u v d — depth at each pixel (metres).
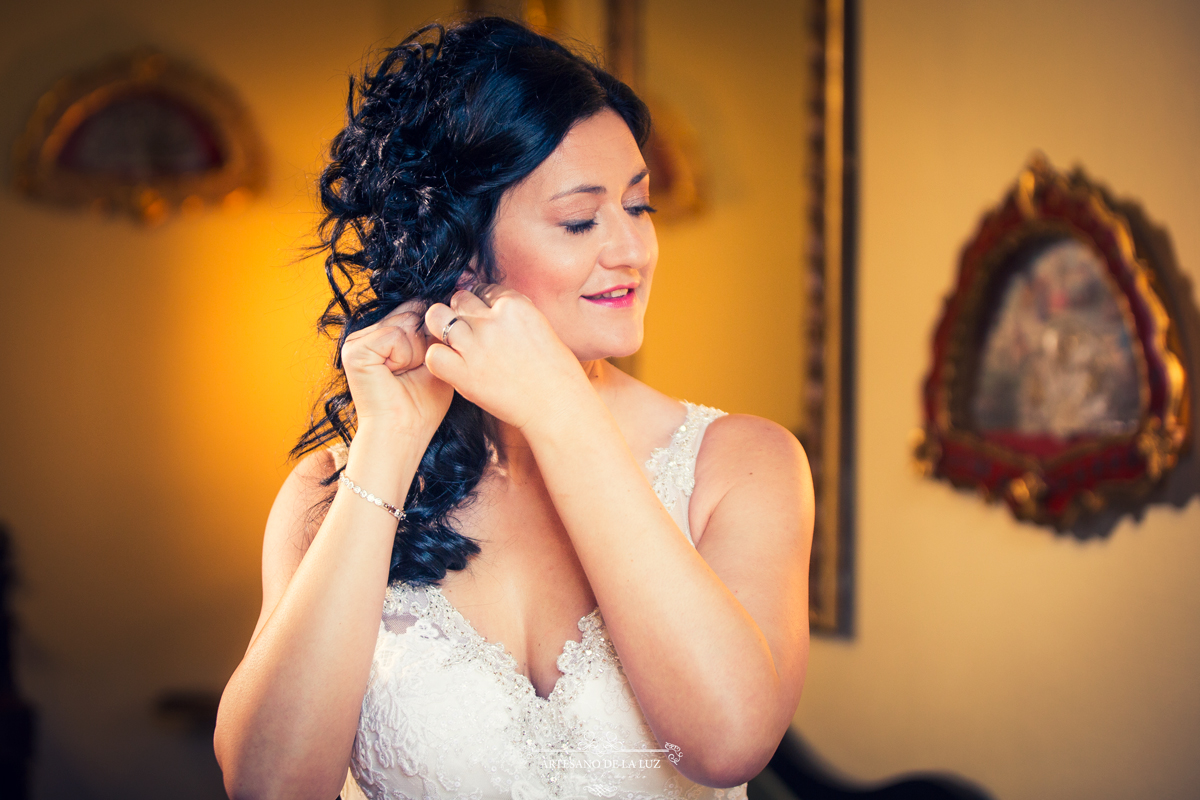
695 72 3.70
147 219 4.90
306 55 5.12
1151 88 2.16
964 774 2.72
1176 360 2.06
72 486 4.84
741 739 0.96
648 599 0.96
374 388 1.15
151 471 4.90
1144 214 2.17
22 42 4.86
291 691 1.06
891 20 3.09
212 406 4.93
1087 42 2.35
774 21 3.42
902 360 3.05
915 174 3.00
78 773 4.70
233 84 5.05
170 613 4.86
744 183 3.53
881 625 3.11
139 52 4.93
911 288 3.01
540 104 1.14
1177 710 2.06
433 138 1.19
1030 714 2.51
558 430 1.00
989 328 2.69
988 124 2.70
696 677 0.95
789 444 1.26
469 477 1.31
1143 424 2.14
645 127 1.29
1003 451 2.60
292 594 1.11
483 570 1.31
